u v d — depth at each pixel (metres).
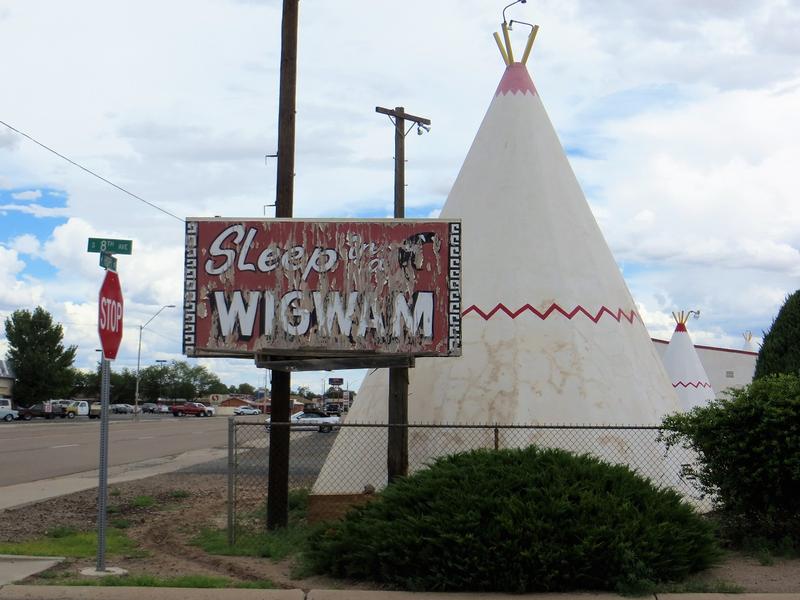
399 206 15.05
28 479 17.33
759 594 5.99
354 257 8.77
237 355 9.02
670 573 6.45
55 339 77.06
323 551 6.86
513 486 6.72
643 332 11.91
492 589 6.22
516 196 11.66
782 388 7.60
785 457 7.33
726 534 7.95
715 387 35.47
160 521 10.90
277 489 9.49
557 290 11.04
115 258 7.04
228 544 8.55
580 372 10.55
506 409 10.28
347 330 8.70
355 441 11.00
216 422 60.53
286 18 9.97
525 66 12.86
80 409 70.50
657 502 6.92
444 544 6.30
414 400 10.75
